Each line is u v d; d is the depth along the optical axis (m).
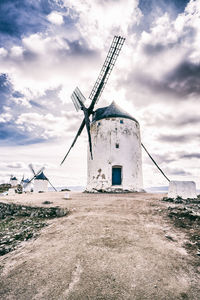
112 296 2.73
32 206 8.54
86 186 18.59
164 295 2.71
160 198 10.06
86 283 3.04
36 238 5.10
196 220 5.54
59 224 6.02
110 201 9.38
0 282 3.18
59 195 13.78
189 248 4.04
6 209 8.91
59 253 4.07
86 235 4.91
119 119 17.56
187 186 9.30
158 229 5.23
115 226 5.49
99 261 3.65
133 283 2.99
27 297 2.81
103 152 16.88
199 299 2.63
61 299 2.72
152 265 3.45
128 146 17.08
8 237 5.35
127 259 3.68
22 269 3.54
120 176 16.55
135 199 9.73
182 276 3.12
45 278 3.23
